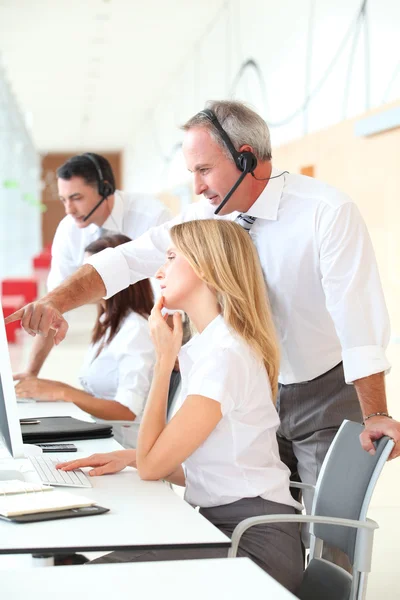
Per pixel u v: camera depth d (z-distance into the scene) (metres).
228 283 2.00
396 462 4.76
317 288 2.34
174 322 2.00
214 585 1.18
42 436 2.42
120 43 12.17
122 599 1.12
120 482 1.97
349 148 6.19
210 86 11.44
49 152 27.00
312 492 2.45
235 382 1.92
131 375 2.99
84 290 2.57
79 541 1.50
